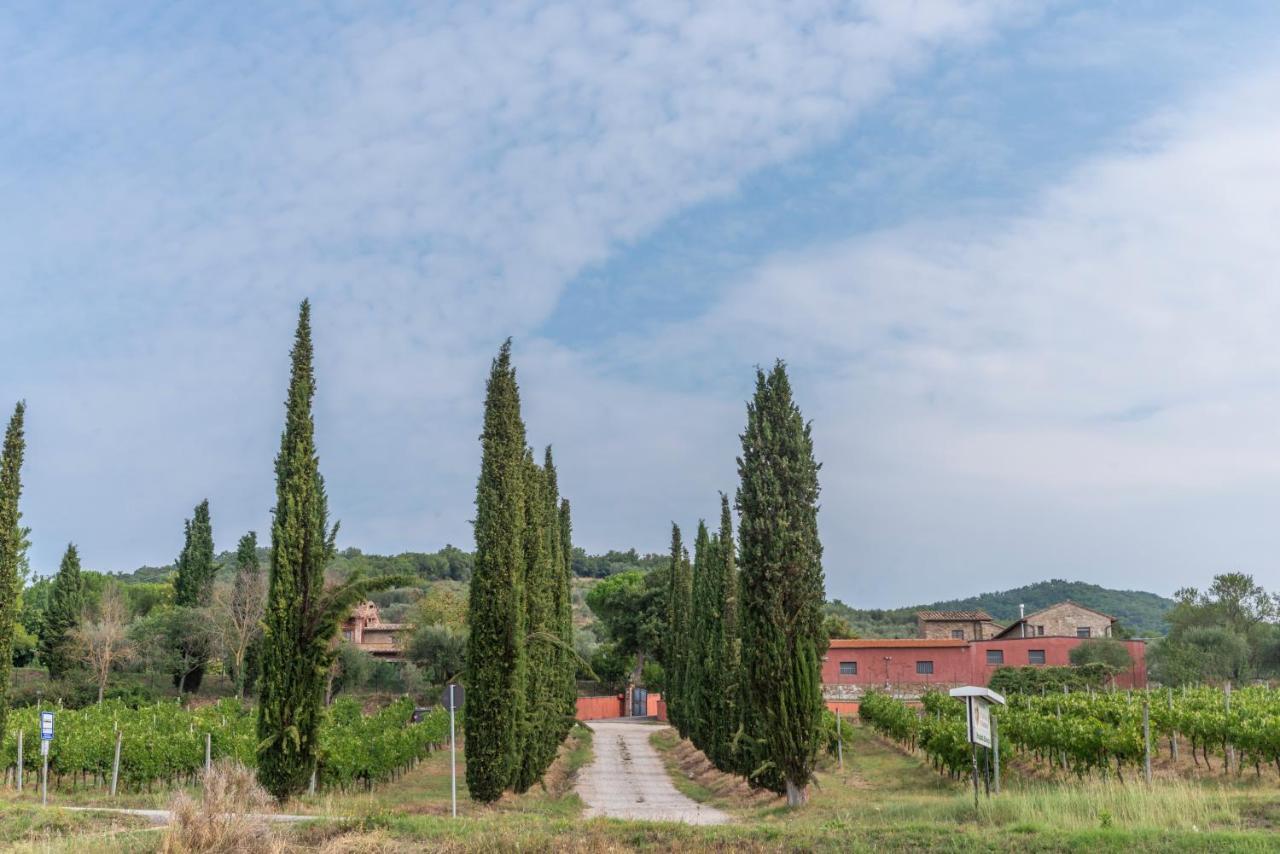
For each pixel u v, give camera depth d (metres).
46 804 25.45
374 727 38.91
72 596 66.69
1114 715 33.62
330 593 25.70
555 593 44.84
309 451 26.22
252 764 31.44
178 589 80.62
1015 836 16.75
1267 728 24.94
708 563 41.50
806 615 28.12
